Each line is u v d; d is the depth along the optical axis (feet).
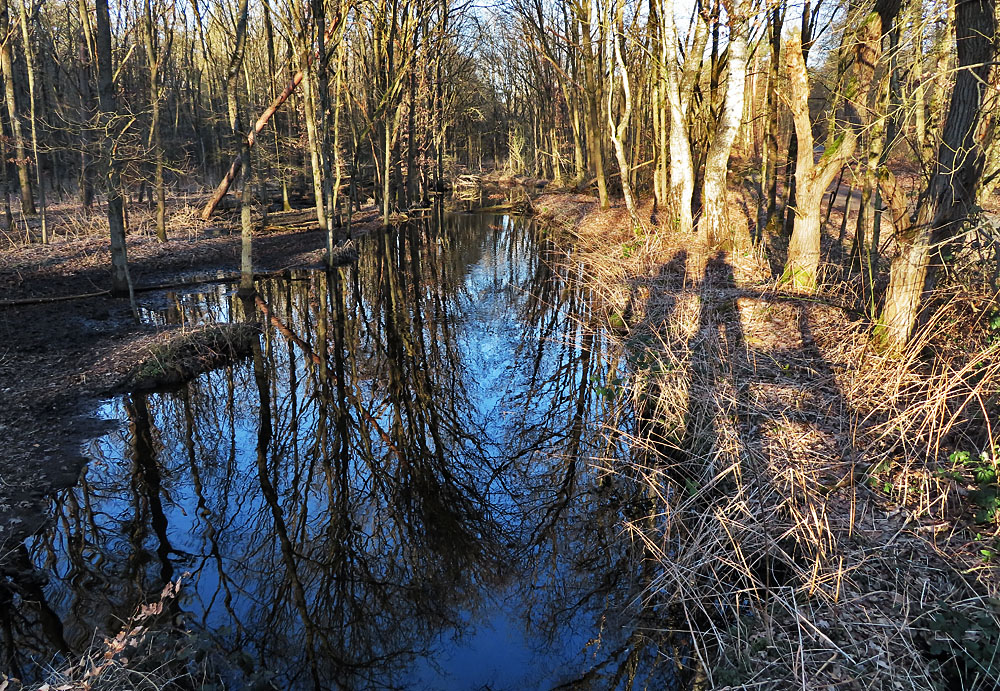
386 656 15.34
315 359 34.94
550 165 146.00
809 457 17.97
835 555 14.37
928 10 20.45
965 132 18.92
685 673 13.60
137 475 22.79
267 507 21.52
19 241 55.26
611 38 58.29
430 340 37.93
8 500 19.98
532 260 61.31
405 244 73.15
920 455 17.06
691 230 49.11
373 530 20.53
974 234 20.63
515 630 16.08
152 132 59.82
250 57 75.87
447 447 25.70
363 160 108.99
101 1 35.50
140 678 12.71
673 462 20.39
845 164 29.35
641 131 80.53
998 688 10.84
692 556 15.38
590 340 36.42
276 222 77.66
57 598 16.17
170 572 17.70
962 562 13.61
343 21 52.11
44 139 64.23
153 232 64.69
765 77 47.75
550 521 20.48
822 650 12.26
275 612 16.58
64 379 28.78
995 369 17.49
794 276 31.35
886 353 21.31
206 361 32.42
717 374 22.84
